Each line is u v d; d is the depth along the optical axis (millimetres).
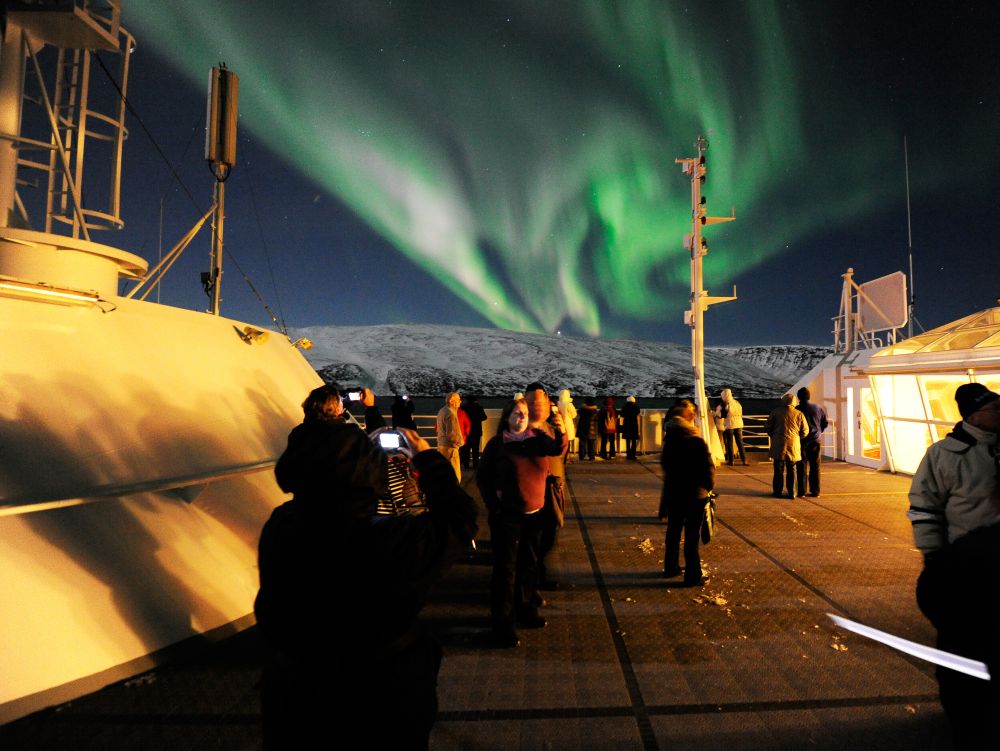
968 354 10078
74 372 4086
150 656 3535
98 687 3256
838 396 15516
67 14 5141
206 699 3258
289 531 1755
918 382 11602
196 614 3889
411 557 1747
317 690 1674
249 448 5094
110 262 4945
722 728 3090
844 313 16172
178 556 4000
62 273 4523
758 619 4668
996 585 2625
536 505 4320
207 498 4531
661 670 3779
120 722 3016
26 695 2982
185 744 2840
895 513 8641
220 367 5488
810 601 5066
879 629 4457
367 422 7301
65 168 5320
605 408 16594
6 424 3516
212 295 6887
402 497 2043
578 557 6512
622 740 2980
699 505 5496
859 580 5625
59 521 3498
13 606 3092
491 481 4375
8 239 4285
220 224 6910
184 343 5258
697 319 14125
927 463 2953
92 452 3836
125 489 3820
